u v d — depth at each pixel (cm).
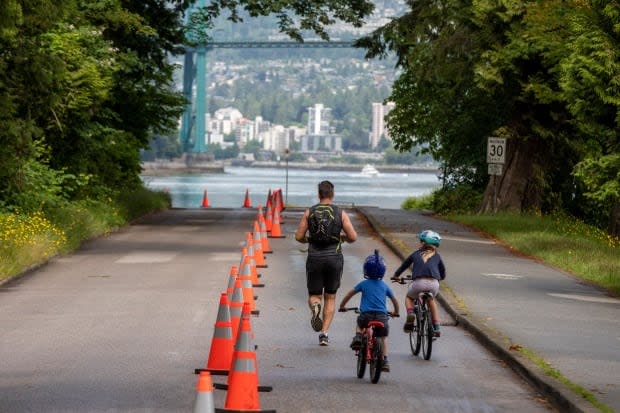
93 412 2145
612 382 2392
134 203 8988
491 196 9319
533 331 3167
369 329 2486
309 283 2989
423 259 2852
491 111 9706
